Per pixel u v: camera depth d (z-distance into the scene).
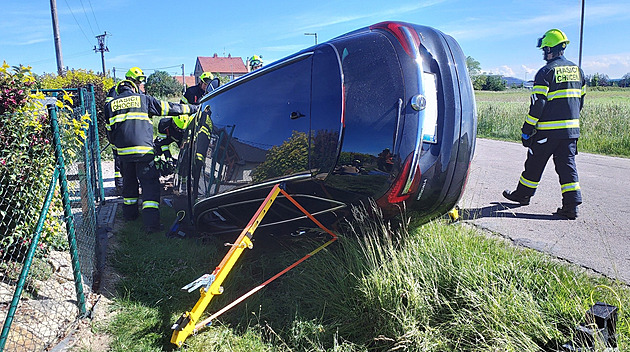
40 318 3.70
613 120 14.44
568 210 5.98
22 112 4.21
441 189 3.81
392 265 3.65
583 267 4.32
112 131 6.13
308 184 3.92
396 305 3.39
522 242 5.09
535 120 6.04
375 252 3.84
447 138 3.73
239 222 4.74
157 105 6.26
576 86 5.93
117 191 8.44
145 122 6.10
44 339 3.47
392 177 3.60
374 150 3.63
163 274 4.68
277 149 4.12
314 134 3.85
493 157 11.67
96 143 7.41
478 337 3.10
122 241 5.68
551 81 5.95
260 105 4.38
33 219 4.31
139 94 6.18
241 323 3.73
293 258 4.48
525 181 6.48
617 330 2.89
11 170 4.17
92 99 7.43
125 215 6.59
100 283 4.50
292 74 4.17
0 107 4.11
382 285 3.49
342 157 3.73
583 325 2.83
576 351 2.63
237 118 4.60
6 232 4.19
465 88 3.87
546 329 2.97
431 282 3.57
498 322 3.07
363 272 3.72
